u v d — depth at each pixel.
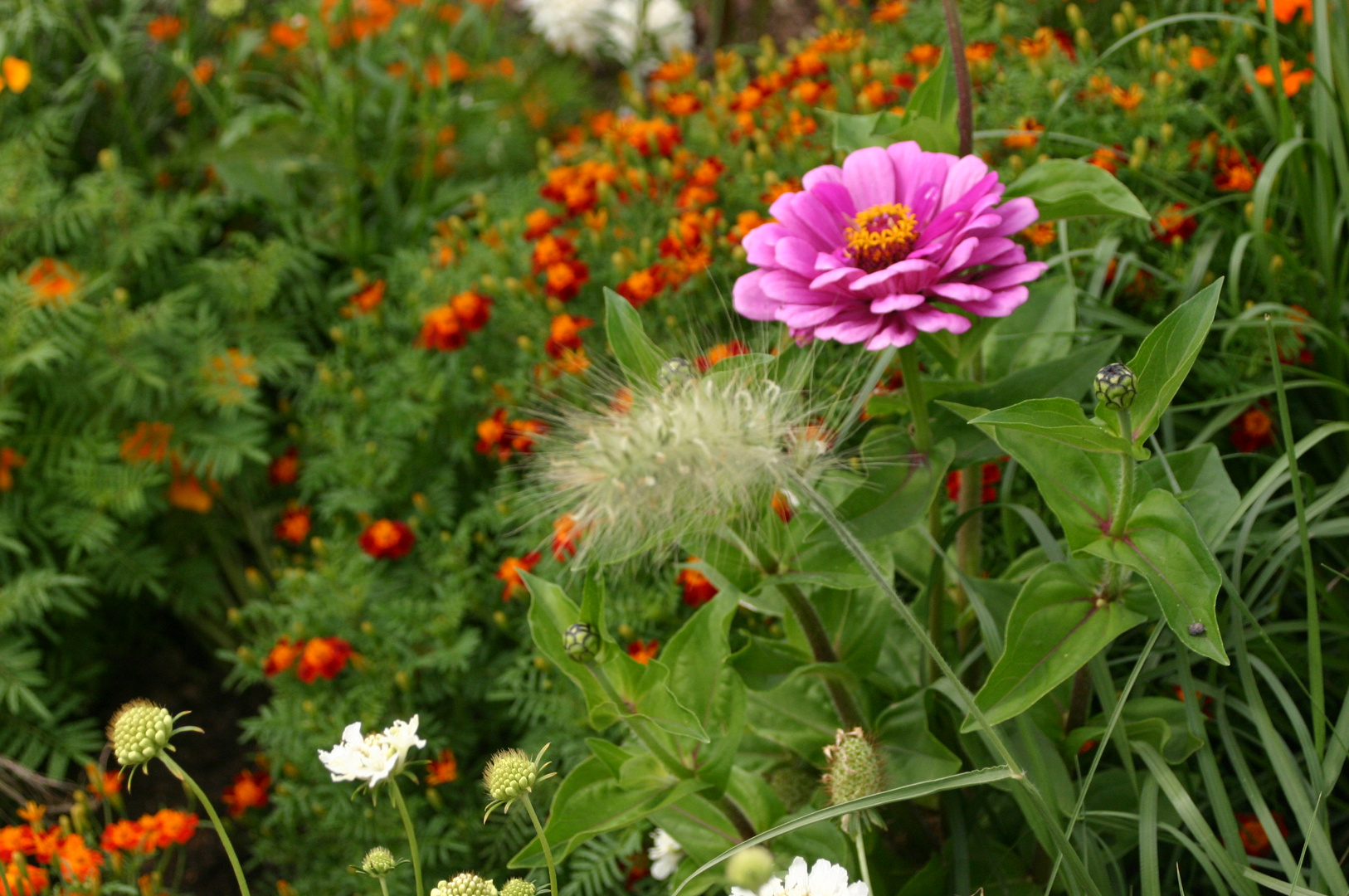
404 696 0.91
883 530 0.71
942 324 0.65
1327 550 0.81
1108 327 0.85
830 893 0.66
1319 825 0.68
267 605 0.95
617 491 0.64
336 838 0.88
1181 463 0.70
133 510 0.99
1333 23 0.83
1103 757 0.77
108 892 0.82
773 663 0.76
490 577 0.93
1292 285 0.86
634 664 0.69
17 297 0.98
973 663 0.80
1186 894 0.78
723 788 0.71
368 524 0.96
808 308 0.68
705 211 0.99
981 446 0.72
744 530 0.69
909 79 0.99
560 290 0.95
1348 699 0.71
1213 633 0.64
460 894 0.66
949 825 0.78
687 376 0.67
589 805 0.71
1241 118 0.93
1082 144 0.90
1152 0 0.97
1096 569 0.69
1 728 0.94
